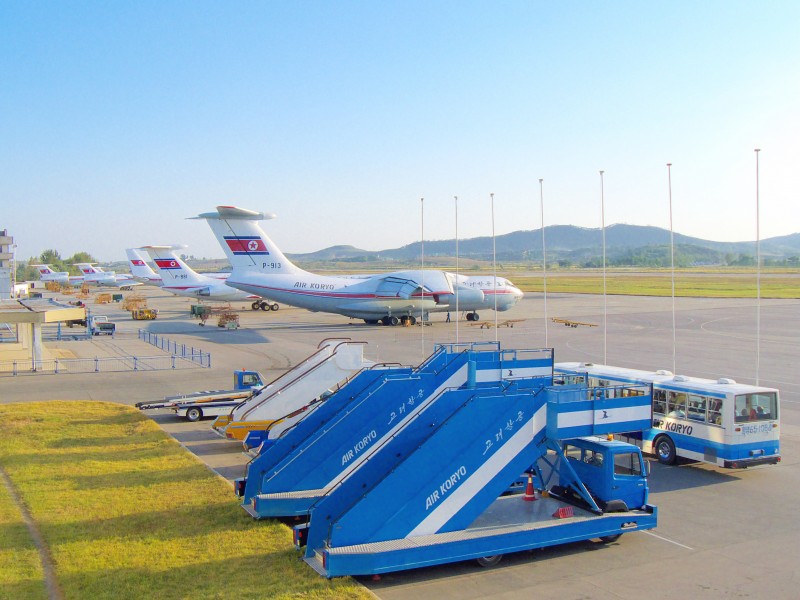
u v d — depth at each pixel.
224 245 75.88
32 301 69.56
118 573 15.62
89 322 73.50
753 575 15.94
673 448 26.08
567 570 16.25
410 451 17.52
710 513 20.58
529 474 19.28
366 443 21.05
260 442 27.02
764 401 24.45
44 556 16.72
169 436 29.48
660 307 106.94
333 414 22.80
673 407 26.23
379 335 70.12
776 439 24.62
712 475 24.92
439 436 16.31
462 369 23.44
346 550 15.25
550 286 178.38
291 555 16.69
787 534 18.75
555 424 17.31
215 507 20.31
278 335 72.12
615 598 14.71
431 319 89.00
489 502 16.83
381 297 77.25
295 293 76.19
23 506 20.42
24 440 28.55
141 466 24.78
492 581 15.65
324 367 28.98
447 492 16.36
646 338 67.56
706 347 60.88
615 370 30.33
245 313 103.00
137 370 49.22
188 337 70.88
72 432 30.03
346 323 85.25
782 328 76.50
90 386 42.94
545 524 16.95
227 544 17.41
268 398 28.56
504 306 84.75
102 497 21.20
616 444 18.36
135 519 19.27
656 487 23.39
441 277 80.31
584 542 18.12
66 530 18.36
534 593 14.98
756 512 20.69
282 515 19.31
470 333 71.38
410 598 14.75
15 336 68.25
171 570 15.80
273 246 77.38
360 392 23.38
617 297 133.88
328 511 16.56
